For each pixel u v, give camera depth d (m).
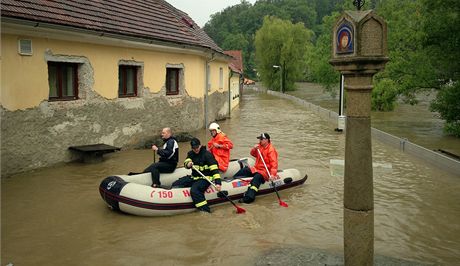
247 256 5.34
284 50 53.62
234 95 28.92
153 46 12.55
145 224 6.41
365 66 4.02
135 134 12.38
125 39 11.16
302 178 8.73
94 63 10.66
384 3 22.77
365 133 4.17
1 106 8.40
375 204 7.52
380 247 5.73
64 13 9.73
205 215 6.83
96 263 5.14
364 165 4.19
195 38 15.12
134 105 12.24
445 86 15.45
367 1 20.38
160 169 7.65
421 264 5.12
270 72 55.59
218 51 18.09
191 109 15.34
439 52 14.13
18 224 6.33
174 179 7.74
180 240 5.84
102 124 11.05
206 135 15.10
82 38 10.09
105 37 10.52
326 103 35.66
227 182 7.55
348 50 4.11
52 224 6.36
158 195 6.71
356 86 4.12
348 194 4.29
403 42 18.09
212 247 5.62
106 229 6.20
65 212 6.86
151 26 12.95
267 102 34.72
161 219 6.64
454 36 13.40
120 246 5.63
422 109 27.16
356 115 4.16
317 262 5.06
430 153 10.80
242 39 96.88
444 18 13.66
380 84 19.03
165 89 13.68
